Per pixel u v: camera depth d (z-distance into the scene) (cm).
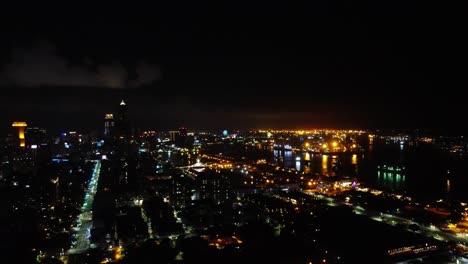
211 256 15625
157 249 16600
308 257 15525
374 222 19662
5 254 17000
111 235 19312
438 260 14900
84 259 16600
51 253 17500
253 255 15700
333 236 17588
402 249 15925
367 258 15150
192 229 19950
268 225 19350
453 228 18888
